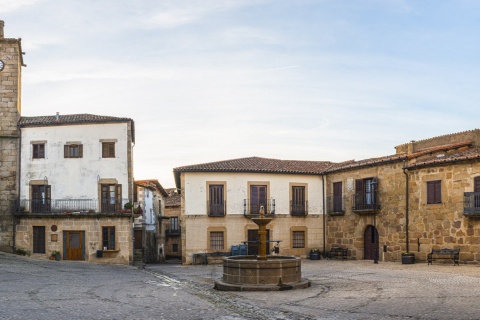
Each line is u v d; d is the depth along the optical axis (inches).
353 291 624.1
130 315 467.2
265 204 1310.3
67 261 1184.8
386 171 1153.4
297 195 1344.7
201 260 1251.2
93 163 1259.8
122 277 860.0
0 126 1267.2
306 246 1334.9
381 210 1162.0
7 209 1246.3
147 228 1534.2
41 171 1262.3
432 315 450.6
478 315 444.1
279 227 1314.0
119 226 1216.2
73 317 452.1
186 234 1258.0
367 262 1121.4
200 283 774.5
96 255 1206.3
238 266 683.4
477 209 940.0
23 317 448.1
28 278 781.9
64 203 1251.2
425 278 733.9
